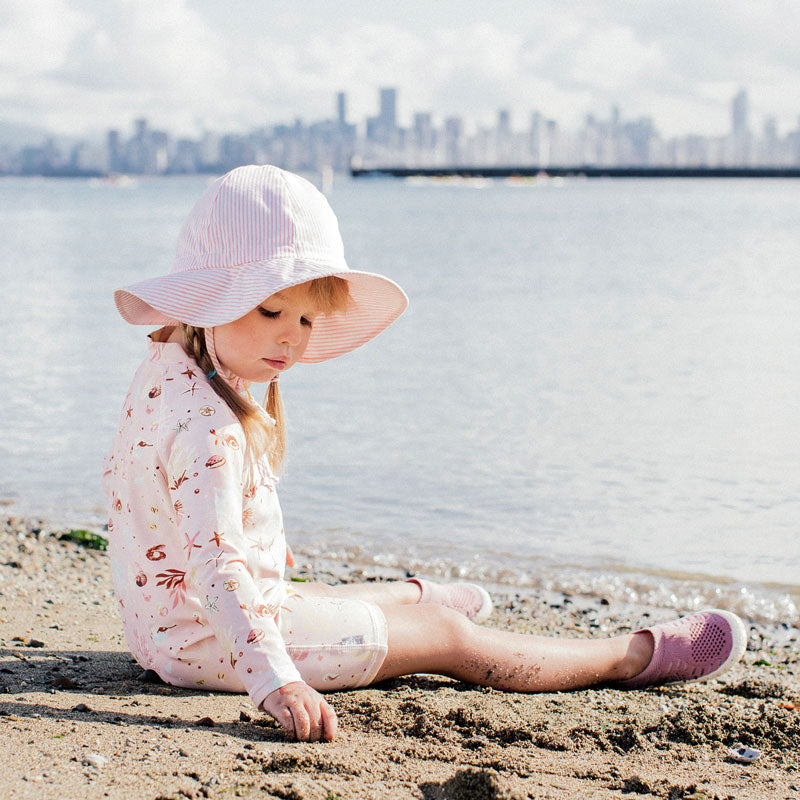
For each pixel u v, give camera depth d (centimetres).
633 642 321
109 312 1639
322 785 214
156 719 249
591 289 2075
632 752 263
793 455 800
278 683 243
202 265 267
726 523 636
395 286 301
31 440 829
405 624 288
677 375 1146
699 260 2803
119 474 276
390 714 269
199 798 203
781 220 5256
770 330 1512
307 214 271
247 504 266
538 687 305
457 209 6962
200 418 259
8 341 1327
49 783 206
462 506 663
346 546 585
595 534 612
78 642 350
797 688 357
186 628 271
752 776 249
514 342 1382
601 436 855
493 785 216
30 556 537
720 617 328
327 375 1118
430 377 1116
